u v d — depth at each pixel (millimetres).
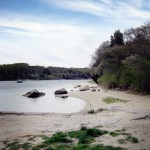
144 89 43219
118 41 79188
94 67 82188
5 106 35562
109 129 15391
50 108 32406
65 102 39094
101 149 11148
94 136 13711
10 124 18969
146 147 11531
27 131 16188
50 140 12945
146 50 50375
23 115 23516
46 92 63938
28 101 42062
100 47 83375
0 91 71438
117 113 22047
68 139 13117
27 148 12055
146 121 17766
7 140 13828
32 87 96125
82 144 12078
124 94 44062
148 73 42656
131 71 47344
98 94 47344
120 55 59375
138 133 14039
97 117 20484
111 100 36094
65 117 21359
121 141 12500
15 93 62656
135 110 23453
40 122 19406
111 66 59969
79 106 33406
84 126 16391
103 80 65438
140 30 58875
